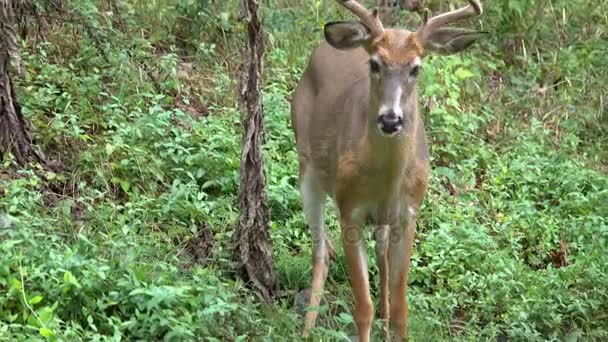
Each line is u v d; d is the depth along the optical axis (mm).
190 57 12438
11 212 8641
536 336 8820
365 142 8102
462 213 10828
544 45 14273
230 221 9578
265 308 8344
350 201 8367
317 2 13258
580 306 9156
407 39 7910
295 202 10188
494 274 9531
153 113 10484
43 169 9656
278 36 12875
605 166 12602
